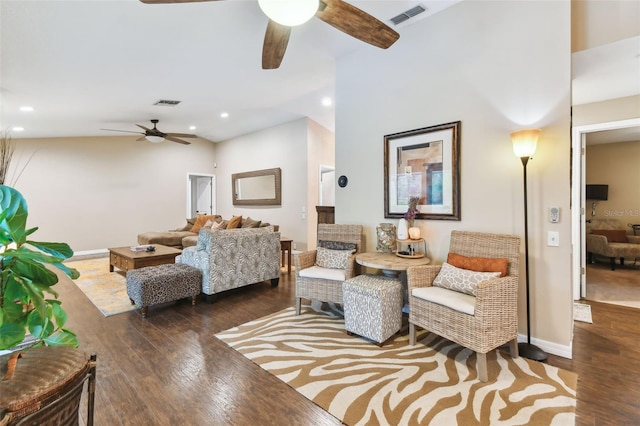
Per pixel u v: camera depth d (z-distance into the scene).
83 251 6.94
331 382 2.07
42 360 1.14
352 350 2.52
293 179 6.62
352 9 1.86
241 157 7.96
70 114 4.88
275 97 5.16
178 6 2.48
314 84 4.68
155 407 1.83
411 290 2.58
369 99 3.65
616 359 2.36
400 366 2.27
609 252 5.48
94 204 7.07
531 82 2.55
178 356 2.43
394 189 3.43
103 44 2.88
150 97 4.54
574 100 3.73
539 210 2.54
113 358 2.40
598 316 3.24
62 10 2.33
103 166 7.17
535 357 2.37
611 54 2.64
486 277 2.36
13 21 2.39
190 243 6.10
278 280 4.51
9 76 3.29
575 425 1.65
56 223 6.66
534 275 2.56
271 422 1.71
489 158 2.78
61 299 3.85
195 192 9.51
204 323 3.10
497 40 2.71
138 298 3.27
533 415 1.74
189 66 3.63
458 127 2.93
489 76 2.76
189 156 8.39
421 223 3.24
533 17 2.54
